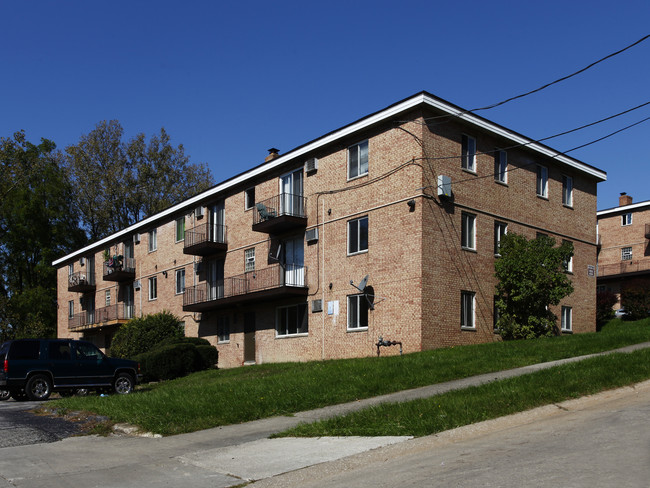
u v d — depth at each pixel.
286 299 27.27
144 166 54.69
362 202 24.12
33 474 8.62
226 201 32.19
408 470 7.73
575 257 28.62
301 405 13.38
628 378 12.60
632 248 44.81
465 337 22.72
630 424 9.05
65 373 19.48
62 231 51.00
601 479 6.56
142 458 9.59
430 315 21.59
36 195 49.78
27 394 18.88
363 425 10.49
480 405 10.81
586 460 7.34
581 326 28.41
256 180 30.02
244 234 30.58
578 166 28.88
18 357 19.02
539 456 7.72
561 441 8.42
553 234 27.53
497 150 25.39
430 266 21.84
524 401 11.00
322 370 17.78
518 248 23.55
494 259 24.42
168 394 15.65
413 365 16.66
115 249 43.12
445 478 7.15
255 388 15.30
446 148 22.98
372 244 23.48
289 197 27.72
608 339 19.16
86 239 53.25
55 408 14.89
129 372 20.70
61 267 50.84
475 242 23.73
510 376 14.21
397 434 9.71
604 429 8.89
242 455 9.44
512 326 23.59
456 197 23.09
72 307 48.91
